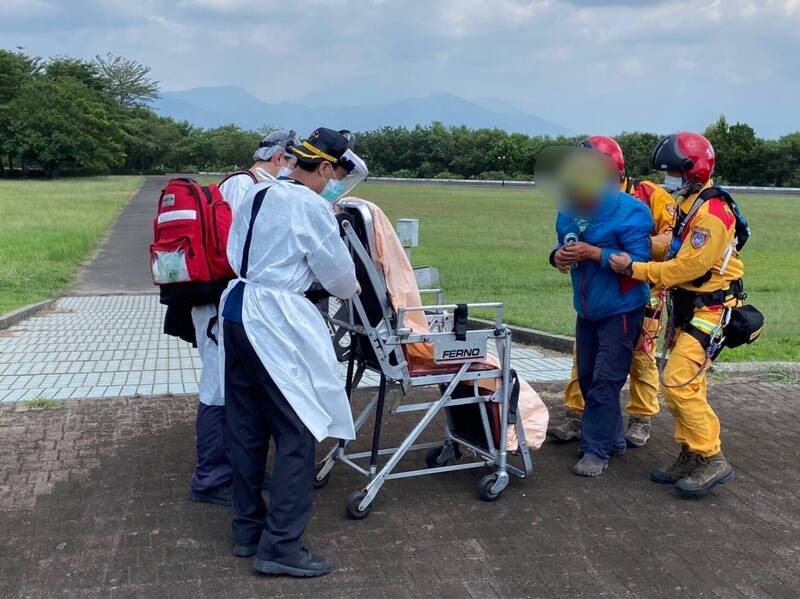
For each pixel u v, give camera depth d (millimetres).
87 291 11859
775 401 6305
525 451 4512
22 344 8023
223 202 4109
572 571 3641
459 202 34250
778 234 21672
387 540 3918
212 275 4027
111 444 5113
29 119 60938
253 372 3523
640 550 3854
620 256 4504
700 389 4414
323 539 3918
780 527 4133
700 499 4469
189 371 6965
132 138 74438
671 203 5098
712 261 4258
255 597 3391
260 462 3715
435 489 4559
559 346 8023
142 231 21484
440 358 4141
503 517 4199
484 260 15281
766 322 9125
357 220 3961
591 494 4523
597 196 4559
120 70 86312
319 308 4406
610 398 4750
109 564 3631
